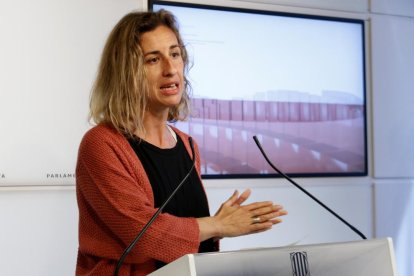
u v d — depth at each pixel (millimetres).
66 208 2582
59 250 2561
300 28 3131
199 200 1606
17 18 2531
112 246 1415
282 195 3043
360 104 3262
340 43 3227
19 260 2492
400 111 3346
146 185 1463
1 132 2482
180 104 1793
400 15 3365
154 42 1555
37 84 2549
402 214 3322
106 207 1393
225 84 2947
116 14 2703
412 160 3357
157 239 1332
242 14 2994
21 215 2506
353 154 3236
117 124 1503
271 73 3055
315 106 3152
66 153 2582
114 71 1548
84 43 2637
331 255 1118
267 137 3029
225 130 2938
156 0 2797
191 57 2879
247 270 1012
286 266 1059
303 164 3105
